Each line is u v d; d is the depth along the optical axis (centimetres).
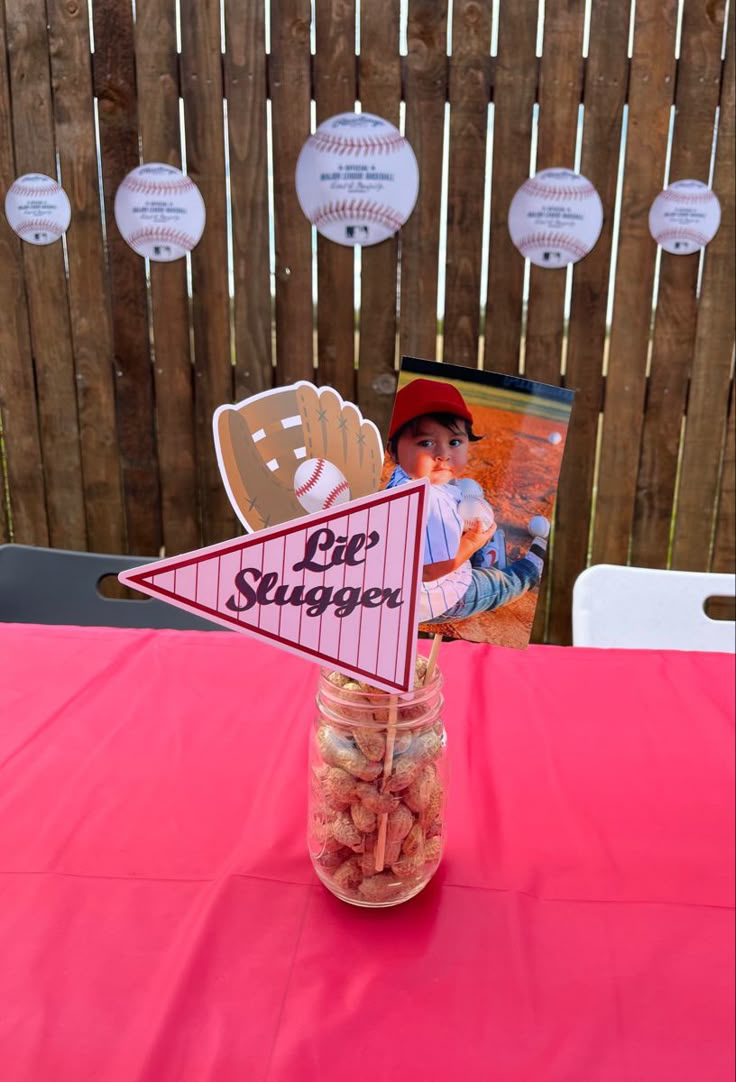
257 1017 53
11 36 212
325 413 66
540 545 60
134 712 94
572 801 78
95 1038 51
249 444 64
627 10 208
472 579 61
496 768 84
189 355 232
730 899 65
